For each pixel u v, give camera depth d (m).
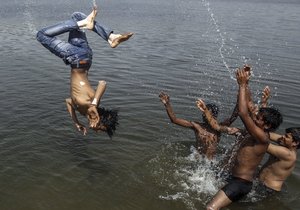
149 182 6.52
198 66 14.13
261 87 11.70
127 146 7.73
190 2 50.16
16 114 8.98
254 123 5.62
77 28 5.53
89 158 7.20
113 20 26.83
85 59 5.58
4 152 7.22
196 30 23.34
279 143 6.36
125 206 5.84
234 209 5.89
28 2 38.50
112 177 6.60
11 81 11.62
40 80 11.82
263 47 18.09
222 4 48.16
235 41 19.56
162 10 36.66
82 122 8.74
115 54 15.90
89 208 5.75
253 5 48.28
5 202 5.79
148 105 9.86
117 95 10.54
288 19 31.81
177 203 5.98
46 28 5.51
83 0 43.03
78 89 5.54
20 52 15.63
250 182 5.98
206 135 7.20
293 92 11.24
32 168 6.74
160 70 13.43
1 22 23.50
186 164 7.14
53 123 8.58
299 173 6.80
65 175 6.59
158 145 7.82
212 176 6.76
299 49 17.84
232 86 11.77
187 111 9.56
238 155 6.05
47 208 5.71
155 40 19.41
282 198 6.19
